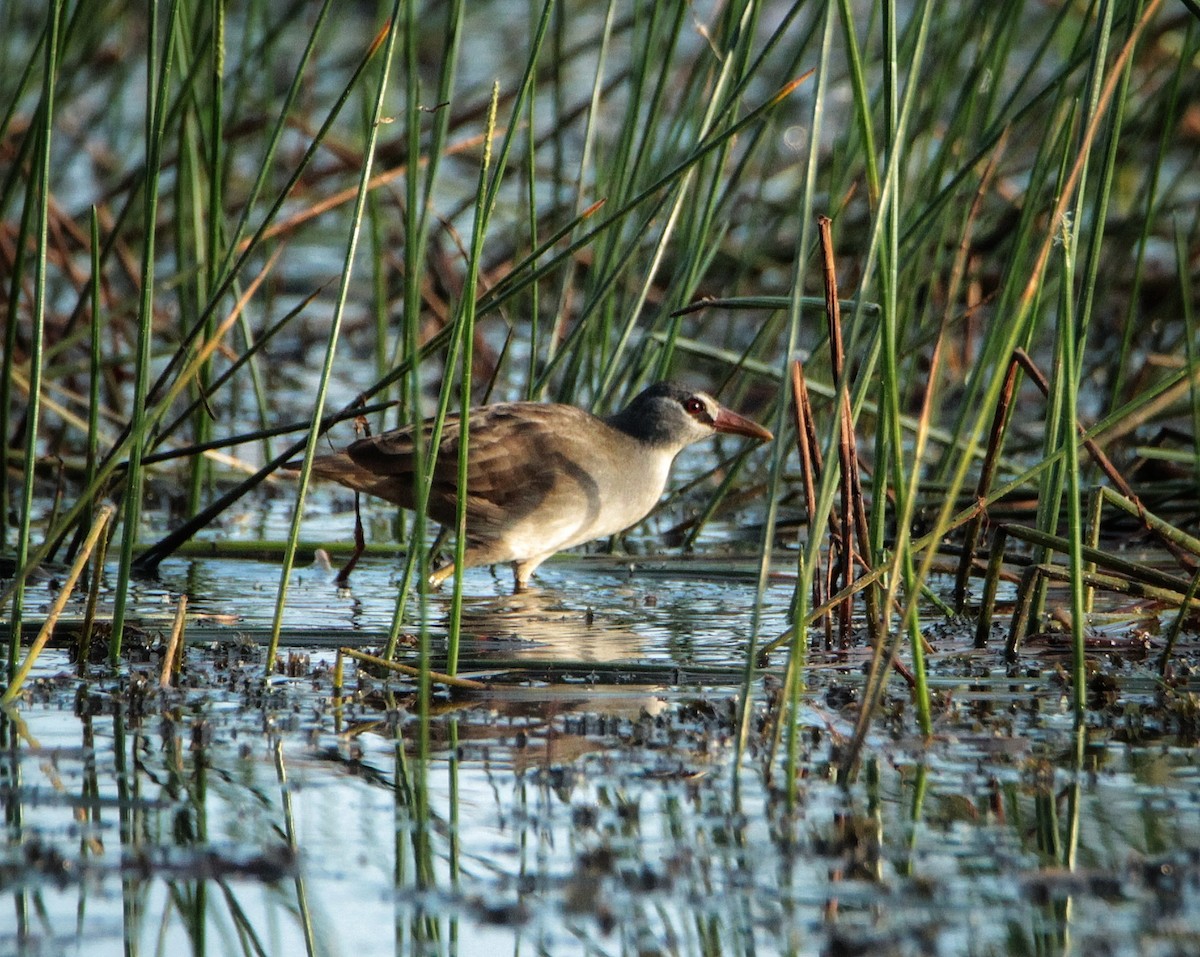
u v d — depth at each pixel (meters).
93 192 20.95
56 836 6.51
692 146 10.91
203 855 6.31
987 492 9.71
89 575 10.81
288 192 9.23
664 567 11.56
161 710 8.02
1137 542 11.70
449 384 7.80
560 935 5.80
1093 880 5.95
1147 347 17.55
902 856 6.31
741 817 6.70
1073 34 20.70
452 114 16.88
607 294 12.01
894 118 7.02
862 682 8.50
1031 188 10.92
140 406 8.33
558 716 8.00
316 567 11.55
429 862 6.33
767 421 13.37
